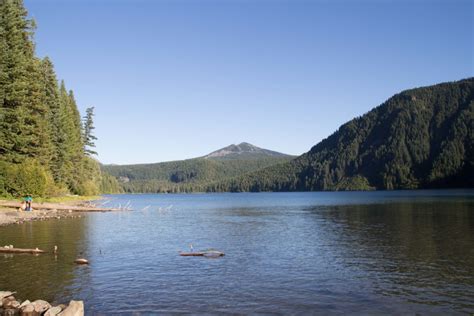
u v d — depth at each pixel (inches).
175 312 528.7
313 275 728.3
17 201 2063.2
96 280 684.1
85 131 4286.4
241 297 593.9
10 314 519.5
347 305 559.5
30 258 866.1
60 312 503.2
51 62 2970.0
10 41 1931.6
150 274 730.8
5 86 1843.0
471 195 4630.9
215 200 5905.5
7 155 2085.4
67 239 1142.3
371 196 5605.3
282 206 3459.6
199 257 901.2
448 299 584.7
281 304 562.6
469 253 919.7
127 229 1482.5
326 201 4404.5
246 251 982.4
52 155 2834.6
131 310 535.5
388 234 1275.8
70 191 3823.8
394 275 725.3
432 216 1893.5
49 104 2962.6
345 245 1067.9
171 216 2255.2
